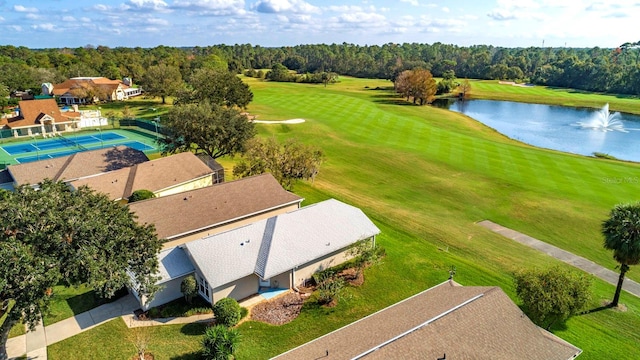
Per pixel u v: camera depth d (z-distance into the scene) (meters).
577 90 151.88
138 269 20.91
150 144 69.12
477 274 29.86
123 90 115.44
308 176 44.09
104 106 103.06
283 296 26.25
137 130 80.44
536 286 22.95
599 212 41.62
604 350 22.77
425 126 79.44
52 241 17.91
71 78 127.31
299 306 25.33
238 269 25.22
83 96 105.25
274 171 42.53
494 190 47.59
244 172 43.66
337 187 47.84
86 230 18.55
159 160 41.44
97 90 108.12
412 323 18.42
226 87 74.31
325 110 89.75
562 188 48.03
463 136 73.19
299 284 27.55
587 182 50.03
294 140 48.50
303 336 22.59
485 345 17.16
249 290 26.02
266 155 43.44
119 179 38.41
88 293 25.72
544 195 45.81
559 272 24.11
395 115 88.94
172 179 40.16
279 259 26.27
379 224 37.84
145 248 21.25
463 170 54.16
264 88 126.56
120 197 36.81
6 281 15.77
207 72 78.19
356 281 28.08
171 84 105.69
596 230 38.31
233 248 26.52
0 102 89.50
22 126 74.88
